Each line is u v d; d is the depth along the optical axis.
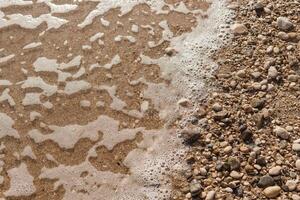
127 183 0.81
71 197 0.80
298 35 0.92
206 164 0.81
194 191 0.78
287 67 0.88
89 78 0.91
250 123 0.83
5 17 0.99
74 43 0.95
